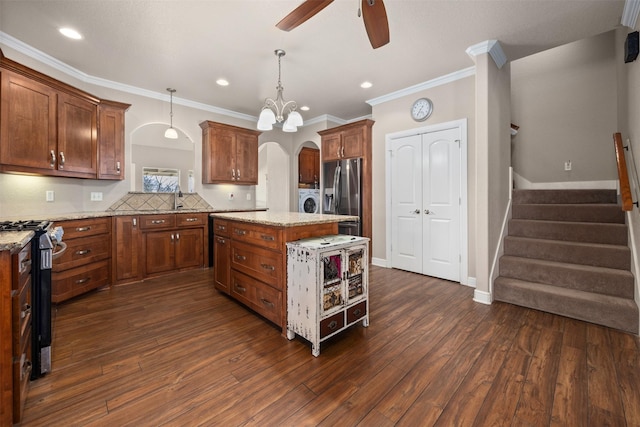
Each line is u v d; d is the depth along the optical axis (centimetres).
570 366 171
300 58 299
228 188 486
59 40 262
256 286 240
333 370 170
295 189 590
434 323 233
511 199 356
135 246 339
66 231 265
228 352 190
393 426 128
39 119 262
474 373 166
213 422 130
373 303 278
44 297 162
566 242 288
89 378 161
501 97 314
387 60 305
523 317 243
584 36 260
